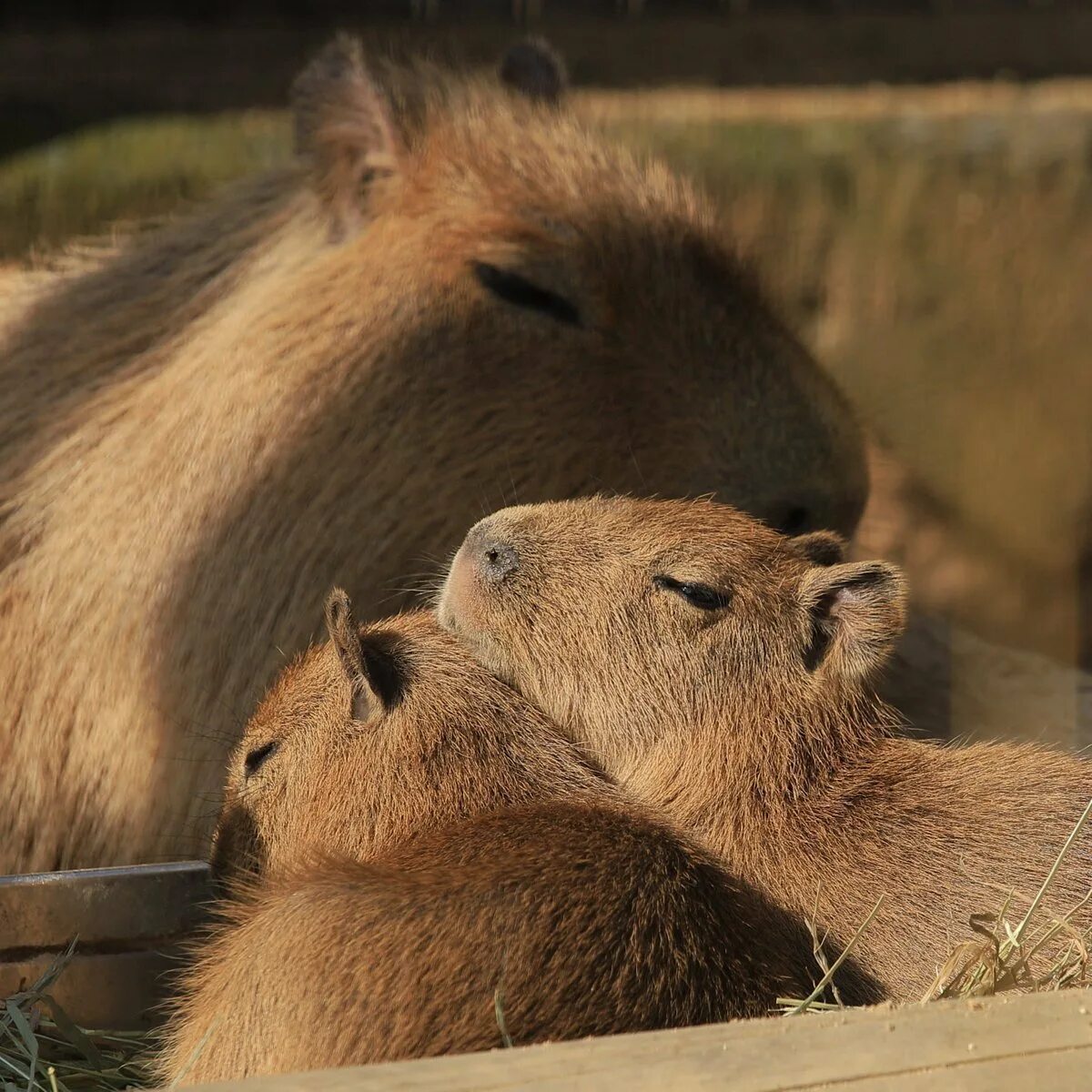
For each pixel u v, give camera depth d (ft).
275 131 58.90
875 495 36.55
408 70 30.14
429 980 14.64
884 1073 11.98
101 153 57.52
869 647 19.57
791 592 20.24
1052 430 52.85
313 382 25.23
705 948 15.15
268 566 24.52
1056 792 18.54
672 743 19.86
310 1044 14.78
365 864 16.43
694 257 26.17
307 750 19.42
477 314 25.14
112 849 24.49
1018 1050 12.35
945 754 19.58
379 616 24.21
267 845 19.58
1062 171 56.18
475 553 20.62
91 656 25.05
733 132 57.98
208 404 25.70
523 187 26.00
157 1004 19.34
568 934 14.89
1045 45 71.82
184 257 28.94
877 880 17.94
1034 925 17.25
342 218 27.09
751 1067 12.00
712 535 20.57
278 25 69.97
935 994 15.85
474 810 18.17
